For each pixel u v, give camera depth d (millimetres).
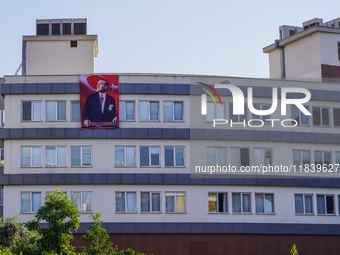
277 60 79188
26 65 71688
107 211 64562
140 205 65062
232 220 66188
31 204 64250
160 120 66438
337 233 68188
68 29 73500
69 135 65125
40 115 65438
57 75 65812
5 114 65250
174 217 65312
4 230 56531
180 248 65000
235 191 66875
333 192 69188
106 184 64938
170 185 65750
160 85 66625
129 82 66312
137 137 65625
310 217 68000
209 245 65438
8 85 65438
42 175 64500
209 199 66188
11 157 64938
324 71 73188
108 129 65500
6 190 64375
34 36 72188
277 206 67438
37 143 65188
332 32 74250
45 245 48656
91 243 58812
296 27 80312
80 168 65000
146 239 64625
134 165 65562
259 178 67438
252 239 66375
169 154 66188
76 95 65812
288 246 67000
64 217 49562
